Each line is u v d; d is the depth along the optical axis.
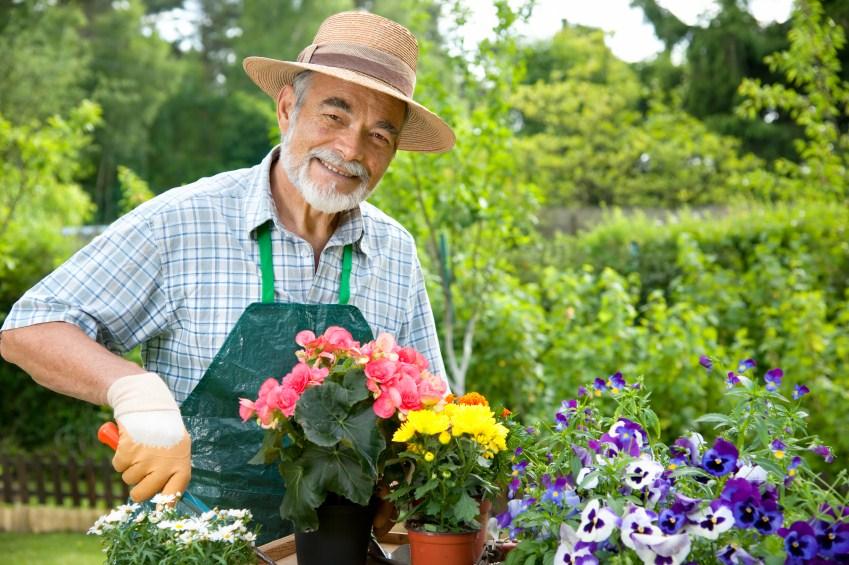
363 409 1.41
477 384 4.94
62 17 18.70
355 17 1.81
